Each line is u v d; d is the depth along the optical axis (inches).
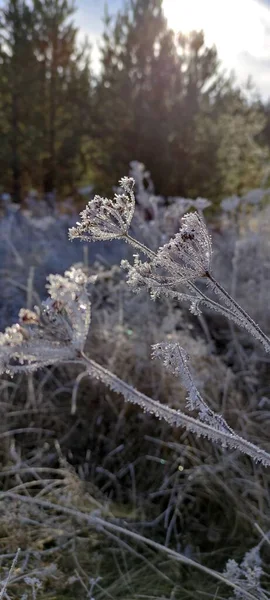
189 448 90.8
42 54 405.1
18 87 388.8
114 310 131.2
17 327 49.3
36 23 394.9
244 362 117.2
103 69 372.5
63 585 69.7
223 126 343.0
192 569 74.2
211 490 86.5
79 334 48.8
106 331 117.0
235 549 78.1
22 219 237.5
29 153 393.1
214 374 110.2
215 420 44.0
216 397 103.3
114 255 178.7
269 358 120.1
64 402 111.3
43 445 101.2
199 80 344.8
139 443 99.7
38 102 402.0
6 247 178.2
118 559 76.2
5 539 74.3
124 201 40.9
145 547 77.5
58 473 90.1
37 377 120.6
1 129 405.7
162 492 86.5
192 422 44.6
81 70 414.0
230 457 86.9
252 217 178.1
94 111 380.8
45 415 107.7
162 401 105.8
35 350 48.8
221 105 357.7
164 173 337.7
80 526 79.8
